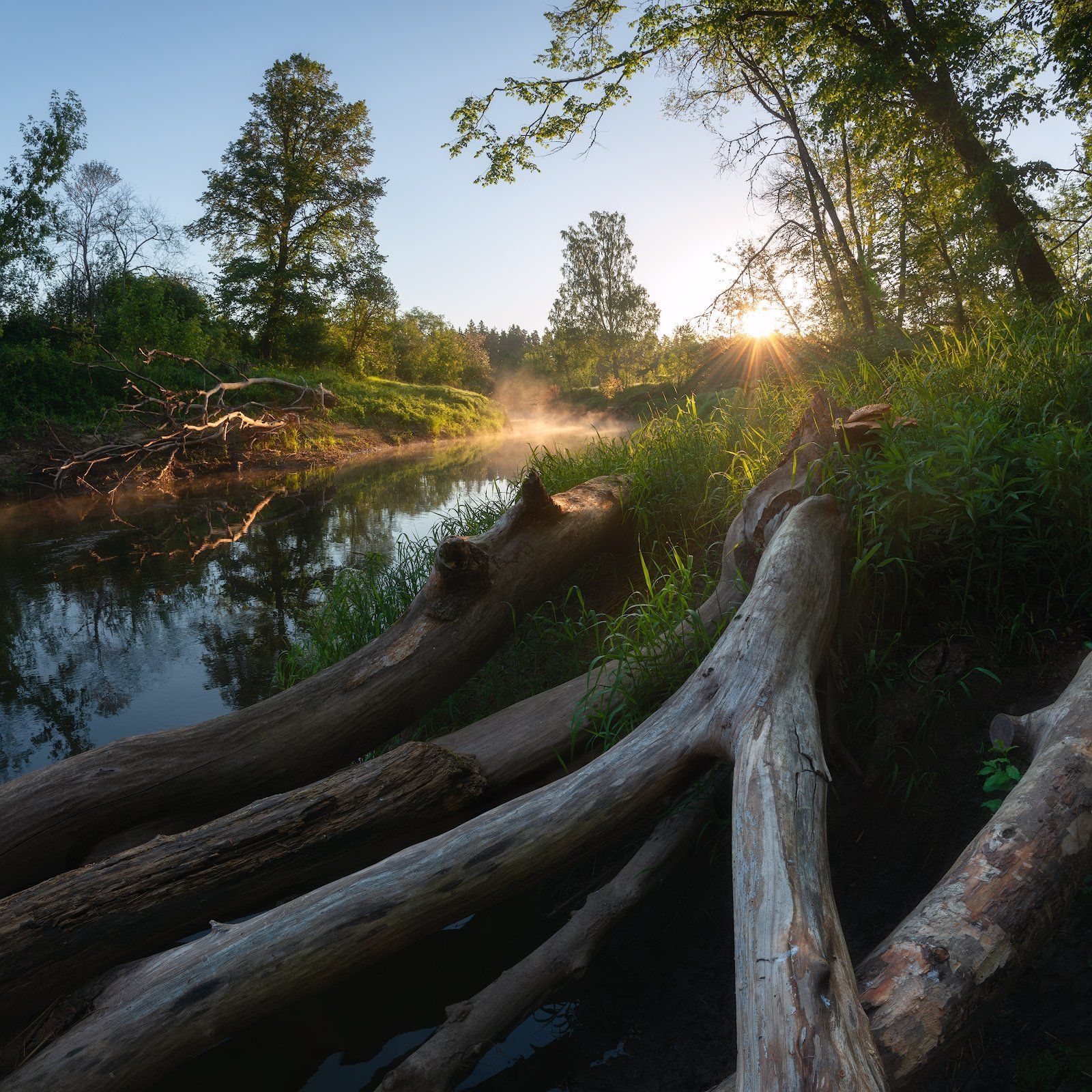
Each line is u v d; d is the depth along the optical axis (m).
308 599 7.68
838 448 3.75
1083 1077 1.82
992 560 3.28
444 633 3.60
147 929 2.31
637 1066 2.23
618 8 13.43
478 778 2.87
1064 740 2.00
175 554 10.27
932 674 3.17
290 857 2.52
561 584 5.09
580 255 62.94
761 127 14.38
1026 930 1.62
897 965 1.56
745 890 1.70
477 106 13.73
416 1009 2.50
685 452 5.54
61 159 27.86
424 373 56.91
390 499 13.87
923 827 2.77
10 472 16.02
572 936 2.39
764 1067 1.33
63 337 26.42
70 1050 1.96
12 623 7.39
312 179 35.88
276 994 2.03
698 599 4.11
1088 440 3.51
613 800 2.33
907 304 11.88
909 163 12.34
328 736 3.29
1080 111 11.11
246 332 37.72
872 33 12.49
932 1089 1.93
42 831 2.71
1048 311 5.78
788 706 2.27
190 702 5.31
